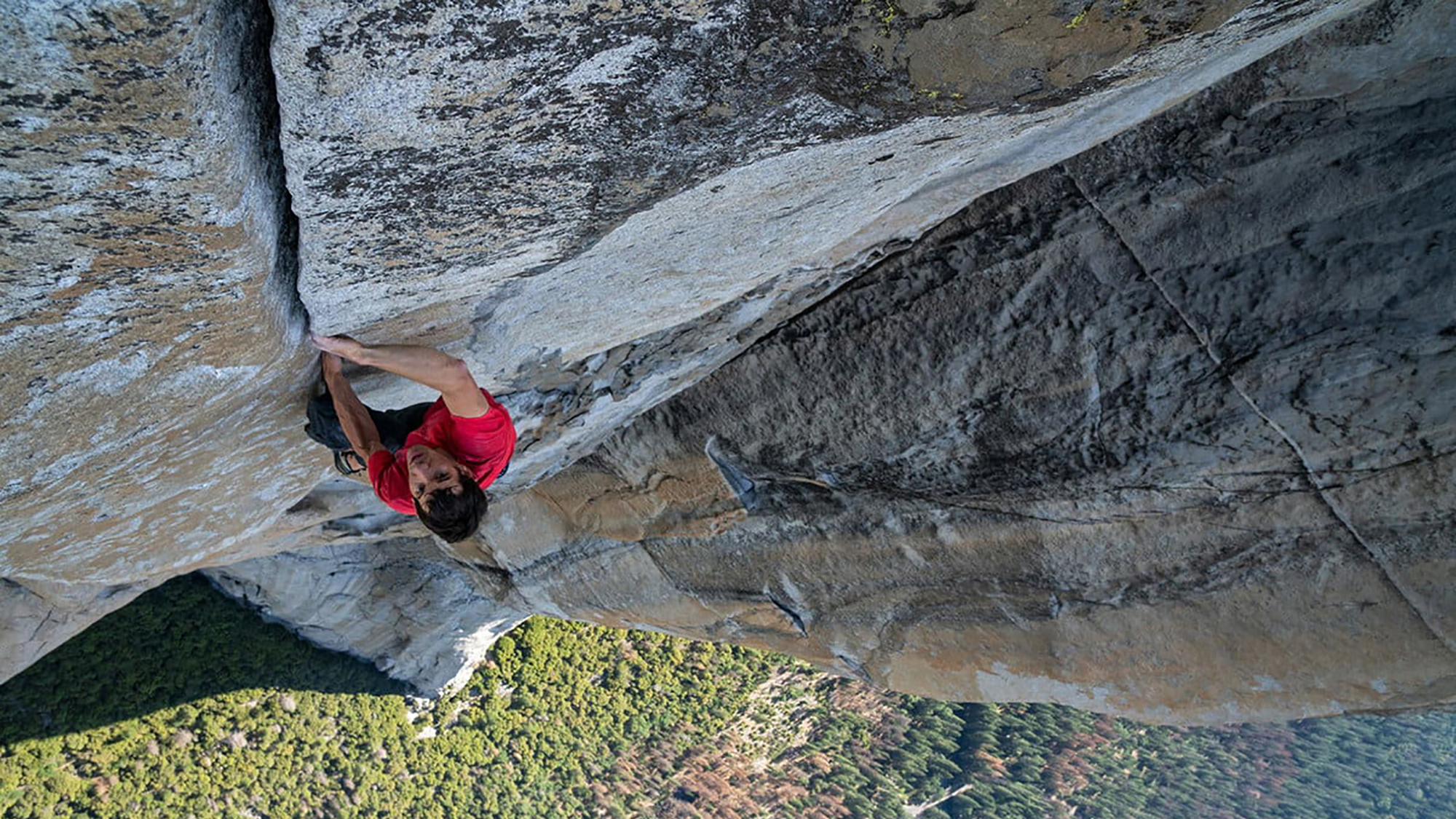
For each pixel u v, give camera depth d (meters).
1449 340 3.78
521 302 3.62
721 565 6.92
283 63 1.79
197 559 5.56
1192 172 4.08
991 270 4.61
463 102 2.04
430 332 3.54
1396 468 4.09
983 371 4.83
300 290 2.74
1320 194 3.92
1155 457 4.64
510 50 1.93
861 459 5.51
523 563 8.70
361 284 2.82
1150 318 4.38
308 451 4.66
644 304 4.20
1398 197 3.79
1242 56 3.18
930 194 4.05
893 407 5.17
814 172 3.14
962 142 3.27
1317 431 4.18
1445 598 4.21
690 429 5.99
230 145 1.96
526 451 5.72
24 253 1.96
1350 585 4.46
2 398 2.52
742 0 2.01
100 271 2.15
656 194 2.84
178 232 2.12
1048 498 5.10
